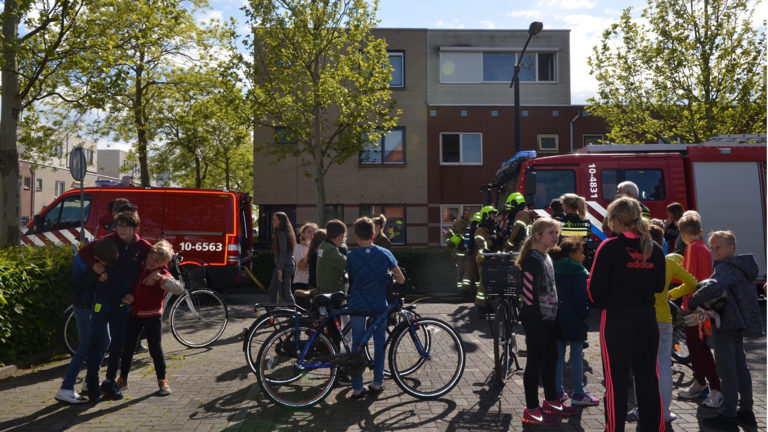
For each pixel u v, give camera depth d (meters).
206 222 12.49
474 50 22.17
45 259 7.13
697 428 4.43
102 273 5.21
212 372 6.30
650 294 3.86
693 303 4.47
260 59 15.87
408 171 21.19
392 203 21.09
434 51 22.19
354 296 5.33
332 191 21.00
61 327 7.21
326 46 15.43
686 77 17.72
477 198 21.22
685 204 11.76
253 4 14.77
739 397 4.64
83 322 5.26
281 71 15.36
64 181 51.50
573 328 4.86
